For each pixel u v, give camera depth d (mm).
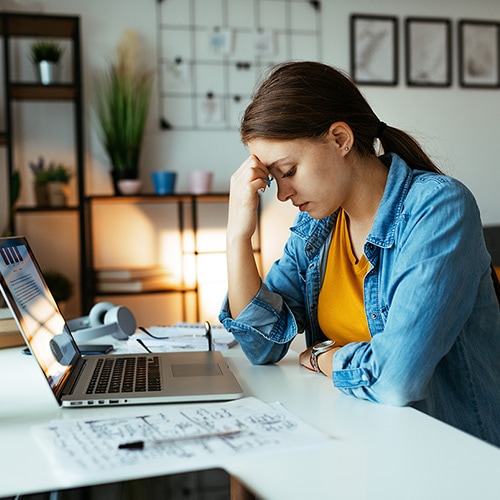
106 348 1633
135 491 708
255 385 1229
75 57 3484
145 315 3980
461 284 1144
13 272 1175
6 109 3430
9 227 3420
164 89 3953
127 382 1185
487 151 4391
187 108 3994
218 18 4008
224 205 4082
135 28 3889
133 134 3648
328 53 4152
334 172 1247
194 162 4016
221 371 1271
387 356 1083
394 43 4215
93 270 3666
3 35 3393
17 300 1107
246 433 906
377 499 704
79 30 3498
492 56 4367
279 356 1422
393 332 1098
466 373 1259
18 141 3783
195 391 1103
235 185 1400
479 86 4348
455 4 4305
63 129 3826
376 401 1094
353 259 1384
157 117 3955
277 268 1542
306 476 766
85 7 3812
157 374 1247
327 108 1224
